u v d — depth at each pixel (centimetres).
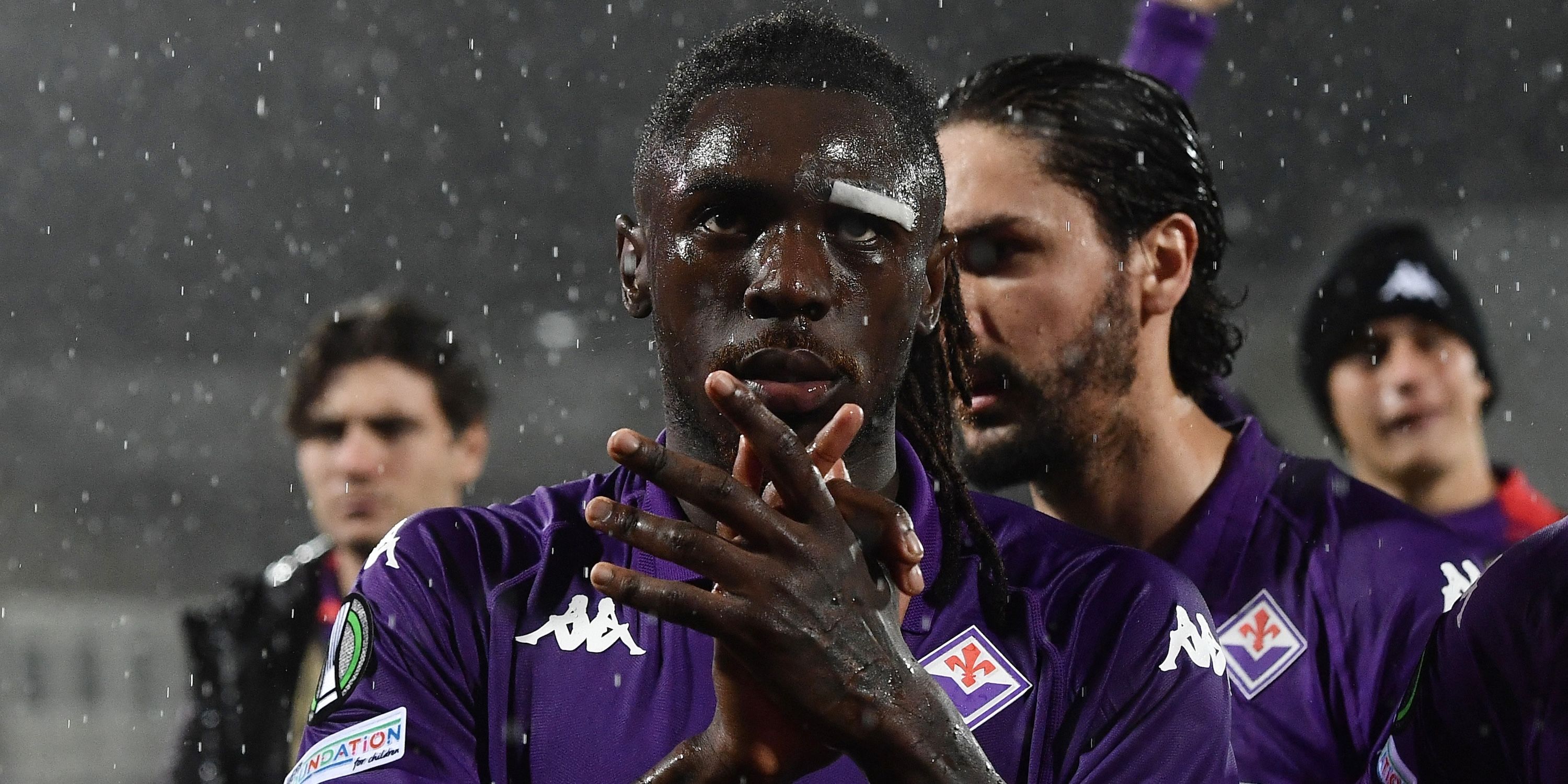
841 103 461
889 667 413
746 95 459
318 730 498
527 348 5041
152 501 4322
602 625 497
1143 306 750
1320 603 700
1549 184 4378
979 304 721
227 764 1129
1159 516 746
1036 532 547
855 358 452
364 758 480
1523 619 536
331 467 1170
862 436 468
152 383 4859
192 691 1162
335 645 512
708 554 401
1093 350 729
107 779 3275
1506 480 1248
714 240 456
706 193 453
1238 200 4669
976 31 4884
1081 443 736
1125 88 757
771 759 422
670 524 402
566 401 4822
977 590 518
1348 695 686
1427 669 573
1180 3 1045
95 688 3528
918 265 471
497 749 486
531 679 492
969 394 577
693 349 460
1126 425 741
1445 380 1207
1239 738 689
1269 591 709
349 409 1165
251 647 1148
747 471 427
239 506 4362
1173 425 755
